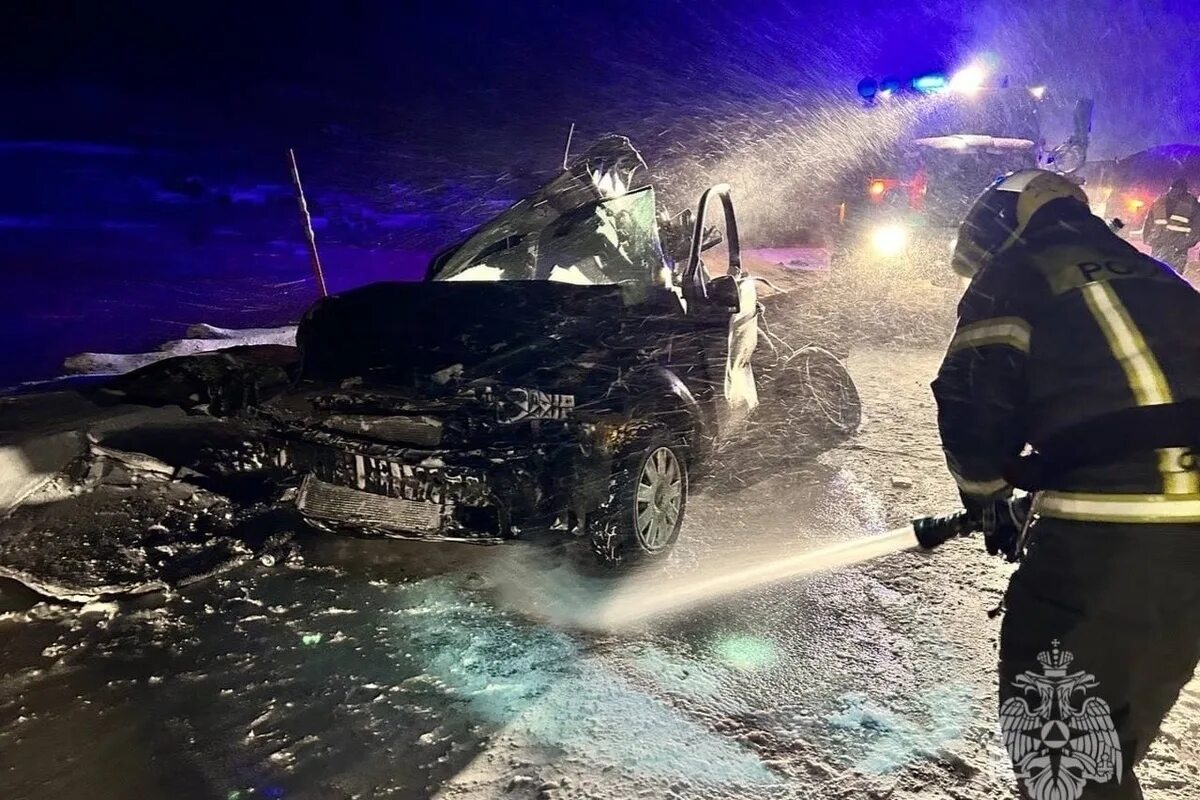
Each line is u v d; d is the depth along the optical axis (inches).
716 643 130.7
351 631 132.6
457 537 137.9
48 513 165.0
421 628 134.0
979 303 81.9
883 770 103.0
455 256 196.4
